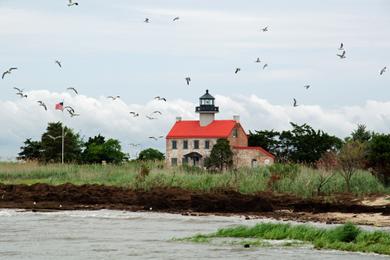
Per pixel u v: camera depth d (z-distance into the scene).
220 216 125.00
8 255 79.06
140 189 155.88
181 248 82.88
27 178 185.25
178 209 135.50
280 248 81.81
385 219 115.06
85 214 128.62
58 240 91.19
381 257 75.44
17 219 119.38
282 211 130.38
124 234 97.88
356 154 150.38
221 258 75.50
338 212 125.69
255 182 152.88
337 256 76.00
